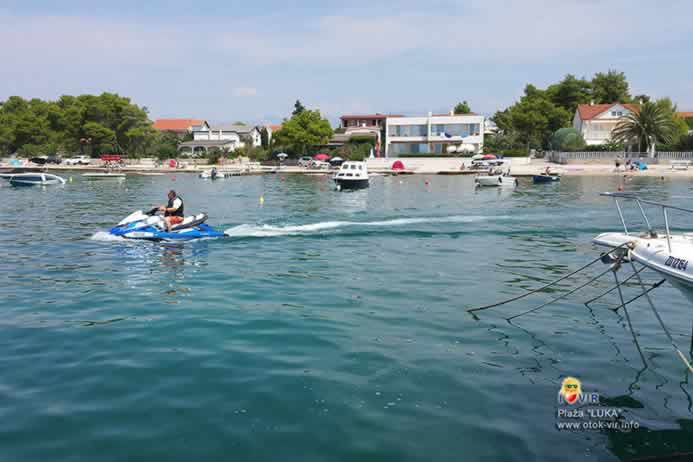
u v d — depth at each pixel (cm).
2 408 611
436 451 533
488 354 784
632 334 875
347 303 1048
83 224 2175
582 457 526
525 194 3834
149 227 1762
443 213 2620
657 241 879
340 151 8612
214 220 2316
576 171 6475
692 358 775
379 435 561
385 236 1891
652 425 586
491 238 1864
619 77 9888
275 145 9581
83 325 903
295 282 1217
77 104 10438
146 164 8769
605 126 8344
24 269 1326
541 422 591
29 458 514
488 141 8850
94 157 9875
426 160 7881
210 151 9931
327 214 2577
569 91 9631
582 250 1634
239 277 1261
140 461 511
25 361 746
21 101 11306
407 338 848
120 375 701
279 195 3828
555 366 743
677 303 1048
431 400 638
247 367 729
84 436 553
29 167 7938
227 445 538
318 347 805
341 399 638
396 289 1159
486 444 546
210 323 917
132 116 9925
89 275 1268
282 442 545
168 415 597
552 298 1088
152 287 1162
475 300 1074
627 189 4244
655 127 7125
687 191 4041
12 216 2455
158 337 846
